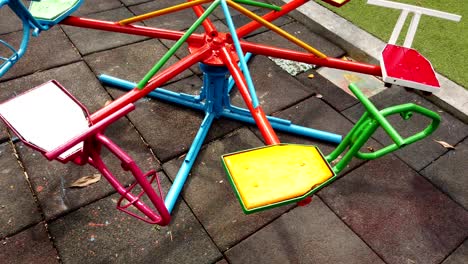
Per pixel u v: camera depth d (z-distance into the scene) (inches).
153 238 68.2
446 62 108.7
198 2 67.6
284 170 46.7
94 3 128.6
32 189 73.7
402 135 91.7
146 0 132.7
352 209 75.2
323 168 47.5
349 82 107.0
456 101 97.8
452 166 85.0
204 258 66.3
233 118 90.6
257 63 110.5
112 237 67.7
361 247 69.5
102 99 95.1
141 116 90.4
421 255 69.1
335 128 93.0
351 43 116.0
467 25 123.0
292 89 102.8
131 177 77.3
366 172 82.4
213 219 71.7
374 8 130.5
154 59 108.7
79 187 74.5
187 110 93.0
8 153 79.6
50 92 52.7
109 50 110.0
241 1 71.3
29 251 65.0
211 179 78.5
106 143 44.5
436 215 75.4
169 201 71.9
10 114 49.3
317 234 70.8
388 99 102.2
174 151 83.5
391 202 77.0
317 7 130.3
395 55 67.5
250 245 68.4
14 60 60.4
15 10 59.0
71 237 67.3
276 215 73.1
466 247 70.8
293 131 89.0
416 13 68.1
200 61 72.4
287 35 69.1
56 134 47.6
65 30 115.0
